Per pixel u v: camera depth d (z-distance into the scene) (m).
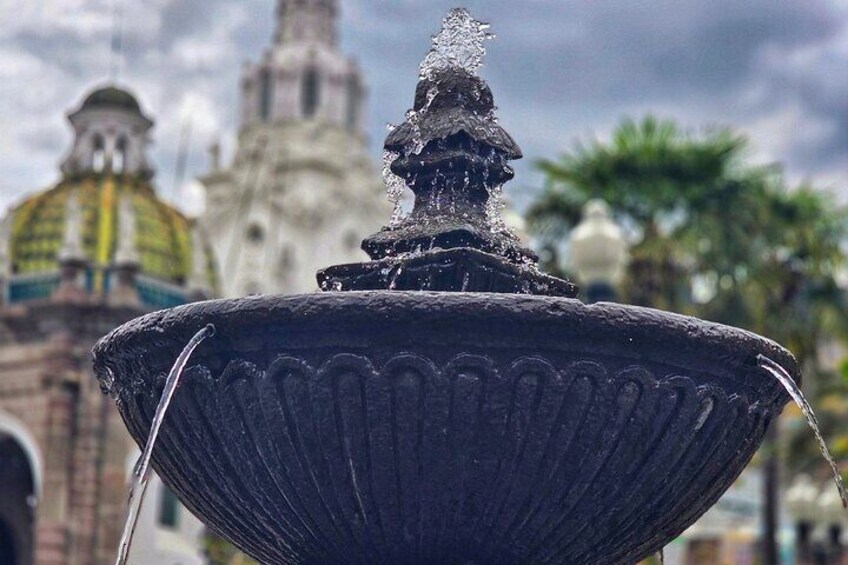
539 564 6.04
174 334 5.80
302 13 76.00
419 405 5.52
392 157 6.98
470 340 5.46
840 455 28.84
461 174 6.81
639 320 5.54
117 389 6.41
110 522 29.84
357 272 6.52
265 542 6.30
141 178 32.72
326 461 5.68
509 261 6.52
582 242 21.94
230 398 5.75
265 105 72.31
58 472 29.75
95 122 32.47
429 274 6.40
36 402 30.16
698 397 5.76
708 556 42.53
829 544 38.72
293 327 5.52
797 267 28.39
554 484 5.70
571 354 5.53
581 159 28.09
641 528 6.10
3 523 33.72
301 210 66.94
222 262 65.75
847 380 27.75
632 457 5.73
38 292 30.92
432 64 7.04
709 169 27.45
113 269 30.42
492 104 7.05
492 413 5.53
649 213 27.69
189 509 6.62
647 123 27.91
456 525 5.80
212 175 67.31
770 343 6.00
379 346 5.50
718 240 27.20
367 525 5.84
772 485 28.02
